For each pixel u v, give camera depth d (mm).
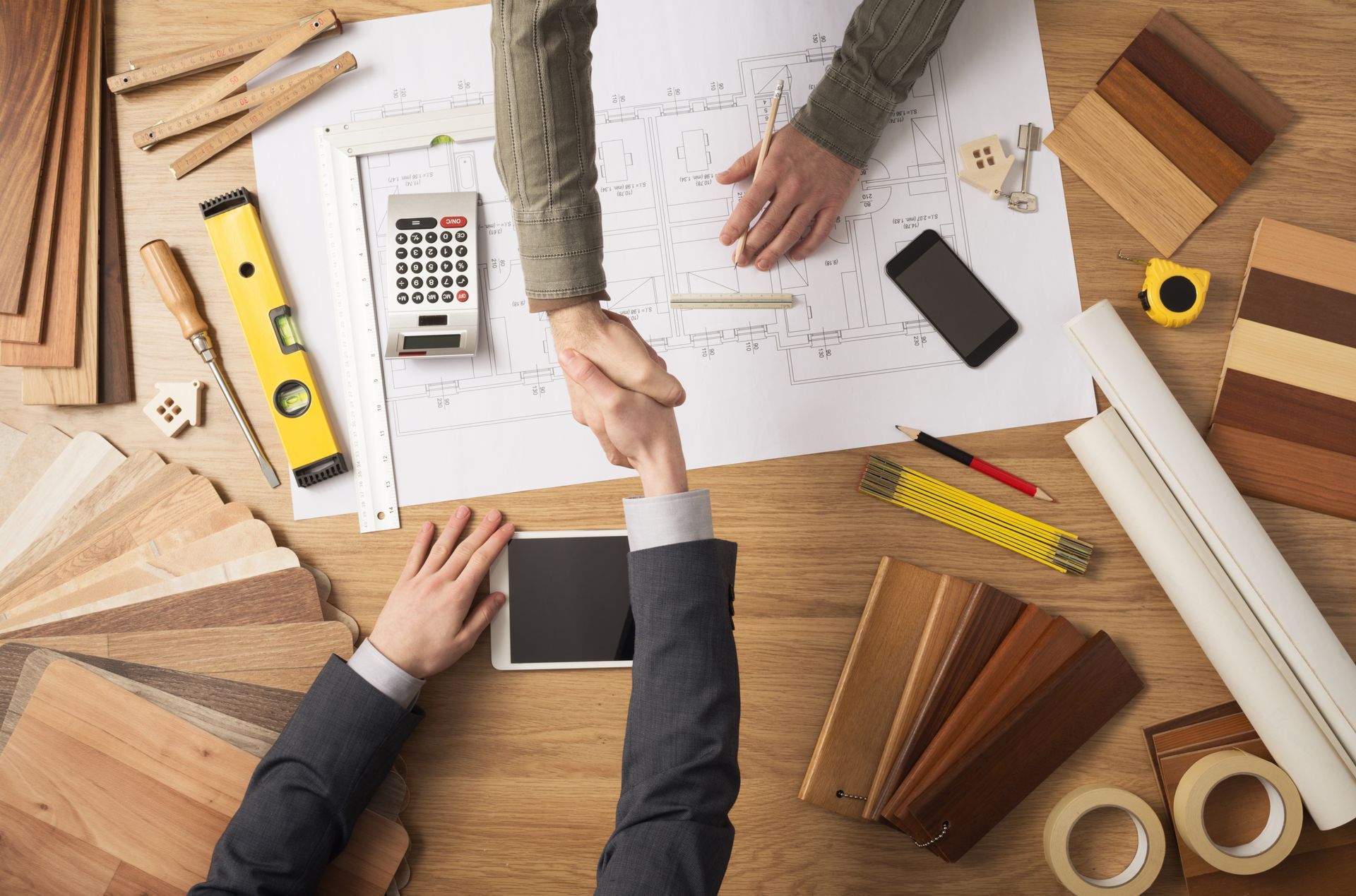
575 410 845
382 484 1055
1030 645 1007
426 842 1021
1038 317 1062
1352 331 1037
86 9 1074
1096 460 996
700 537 761
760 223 1041
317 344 1062
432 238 1039
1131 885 957
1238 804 1029
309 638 1000
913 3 954
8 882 949
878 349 1062
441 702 1028
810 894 1021
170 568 1018
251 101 1065
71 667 976
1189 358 1061
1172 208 1055
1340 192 1066
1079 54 1076
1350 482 1030
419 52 1079
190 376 1072
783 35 1078
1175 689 1030
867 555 1049
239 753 971
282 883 859
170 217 1075
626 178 1075
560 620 1026
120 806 959
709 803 715
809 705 1033
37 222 1055
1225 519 977
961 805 975
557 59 761
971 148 1058
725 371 1063
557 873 1021
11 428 1071
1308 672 967
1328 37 1073
